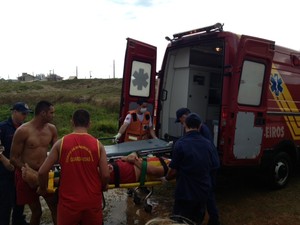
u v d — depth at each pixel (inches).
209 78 247.4
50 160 113.3
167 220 62.1
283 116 227.3
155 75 241.1
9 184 146.6
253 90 199.0
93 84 1734.7
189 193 135.6
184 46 227.5
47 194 130.4
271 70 215.9
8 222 148.6
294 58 243.6
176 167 139.6
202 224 174.4
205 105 247.0
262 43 196.5
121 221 177.6
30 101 1037.8
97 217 114.6
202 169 136.6
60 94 1127.0
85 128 118.7
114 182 145.9
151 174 153.4
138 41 227.0
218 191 230.4
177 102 245.0
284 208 199.3
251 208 198.8
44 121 142.6
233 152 190.5
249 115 195.9
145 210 190.2
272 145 219.5
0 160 140.4
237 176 264.4
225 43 192.4
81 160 112.6
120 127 226.8
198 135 142.9
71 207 110.5
